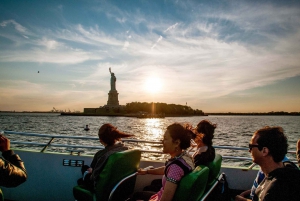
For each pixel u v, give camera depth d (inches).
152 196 113.1
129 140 167.0
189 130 104.3
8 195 170.2
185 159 99.0
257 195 82.1
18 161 85.0
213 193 120.5
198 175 90.8
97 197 109.7
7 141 86.0
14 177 77.5
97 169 114.6
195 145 145.9
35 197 167.6
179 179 92.8
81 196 117.6
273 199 71.1
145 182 161.9
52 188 166.1
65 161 164.9
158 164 161.2
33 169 168.6
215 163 117.3
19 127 2309.3
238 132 1830.7
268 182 75.8
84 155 165.8
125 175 121.7
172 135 99.7
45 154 167.6
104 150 123.8
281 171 73.4
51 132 1843.0
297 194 69.2
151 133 1931.6
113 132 124.0
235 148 159.3
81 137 165.0
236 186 162.2
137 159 130.0
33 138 961.5
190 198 90.4
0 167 73.5
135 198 124.1
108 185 110.6
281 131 80.0
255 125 3056.1
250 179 160.9
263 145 78.4
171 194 91.0
